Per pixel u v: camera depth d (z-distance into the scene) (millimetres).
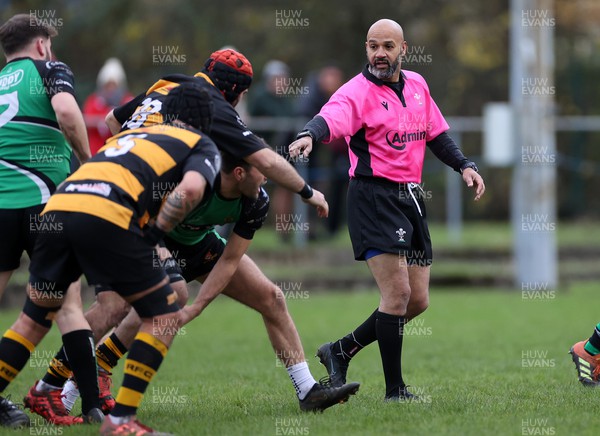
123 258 18328
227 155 20359
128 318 22422
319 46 79438
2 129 21359
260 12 80625
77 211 18219
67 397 22406
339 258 54594
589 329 38844
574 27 82250
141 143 19016
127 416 18797
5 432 19750
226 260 21062
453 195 60594
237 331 39688
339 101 23234
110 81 48531
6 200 21156
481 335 37688
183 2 79812
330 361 24391
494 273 55812
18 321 20031
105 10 80750
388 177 23344
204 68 21594
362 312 44281
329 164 64750
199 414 21859
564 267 59688
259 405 23125
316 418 20938
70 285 19844
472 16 82375
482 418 20672
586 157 71375
